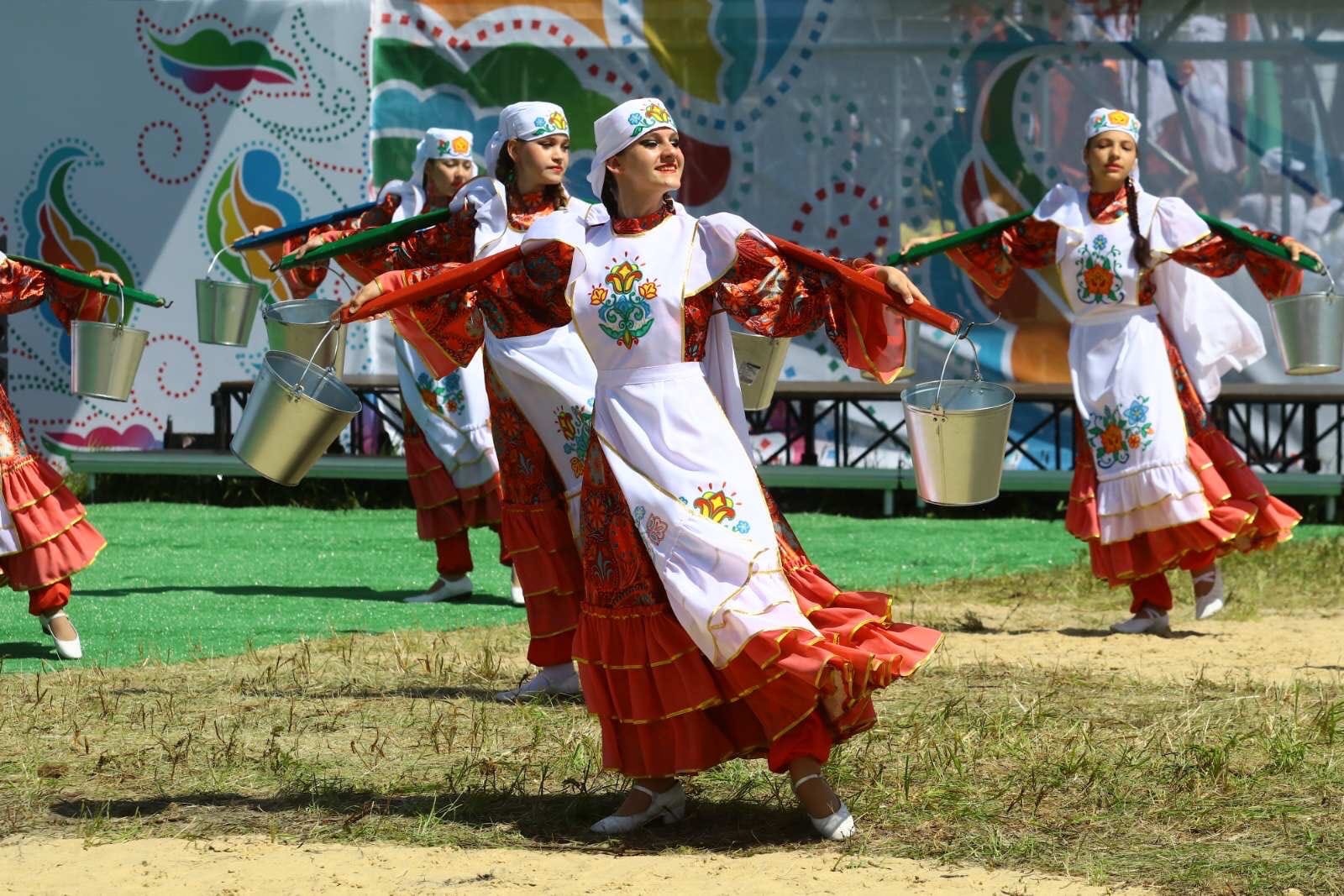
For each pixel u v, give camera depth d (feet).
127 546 56.85
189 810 23.34
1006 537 60.08
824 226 69.31
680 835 22.06
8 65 71.82
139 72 71.41
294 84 70.74
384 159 70.79
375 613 42.96
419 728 28.55
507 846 21.54
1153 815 22.30
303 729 28.45
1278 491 63.21
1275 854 20.47
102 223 71.87
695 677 21.39
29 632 39.70
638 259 22.30
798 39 68.90
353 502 69.41
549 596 31.65
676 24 69.31
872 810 22.70
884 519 65.87
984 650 36.78
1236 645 37.55
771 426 70.54
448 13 70.33
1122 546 39.14
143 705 30.37
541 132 32.96
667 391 22.07
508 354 31.48
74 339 34.73
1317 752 25.79
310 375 24.90
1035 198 68.69
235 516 65.82
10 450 35.35
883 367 22.54
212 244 71.56
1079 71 68.23
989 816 22.31
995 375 68.49
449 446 44.52
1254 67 67.67
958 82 68.64
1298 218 67.72
